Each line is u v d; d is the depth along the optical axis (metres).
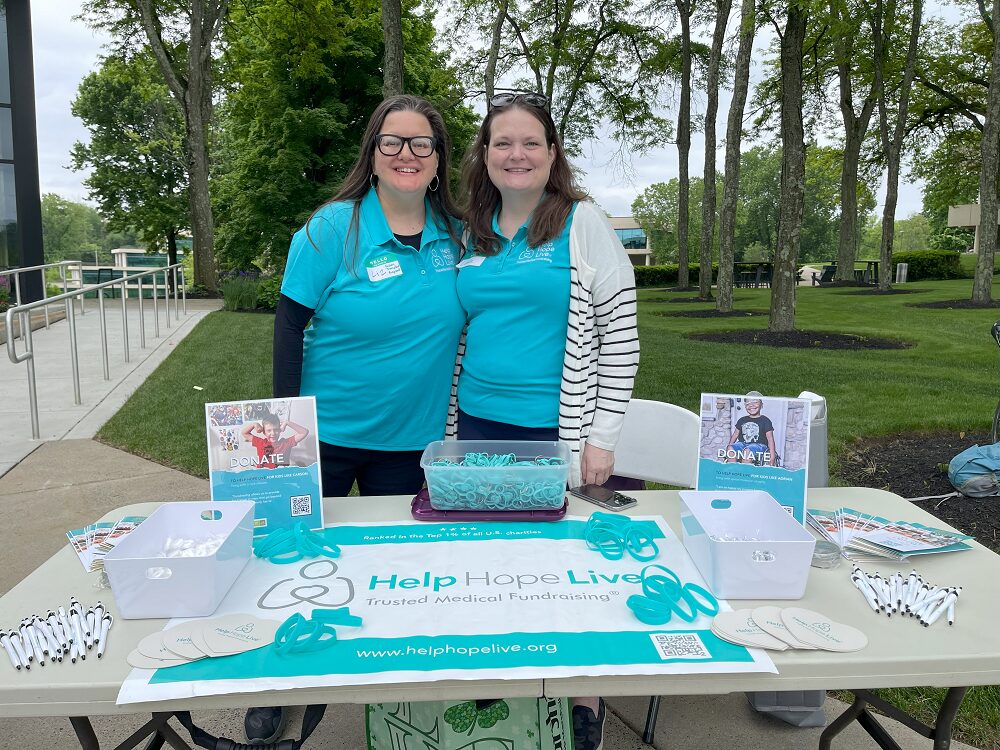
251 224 18.28
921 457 4.46
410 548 1.50
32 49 11.48
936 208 31.09
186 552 1.40
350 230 1.94
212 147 26.38
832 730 1.69
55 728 2.16
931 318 11.93
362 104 18.61
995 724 2.10
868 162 25.91
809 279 40.94
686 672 1.06
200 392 6.44
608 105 21.14
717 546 1.26
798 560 1.26
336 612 1.19
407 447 2.10
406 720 1.49
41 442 5.11
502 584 1.33
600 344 1.97
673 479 2.34
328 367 2.04
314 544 1.46
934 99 22.67
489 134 1.94
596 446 1.93
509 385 1.98
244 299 13.22
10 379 7.10
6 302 11.04
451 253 2.06
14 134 11.46
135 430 5.32
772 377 7.06
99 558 1.46
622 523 1.55
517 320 1.96
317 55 13.83
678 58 20.38
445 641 1.13
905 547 1.47
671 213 66.69
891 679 1.10
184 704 1.04
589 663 1.07
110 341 9.30
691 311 14.13
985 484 3.62
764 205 68.75
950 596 1.27
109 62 19.97
